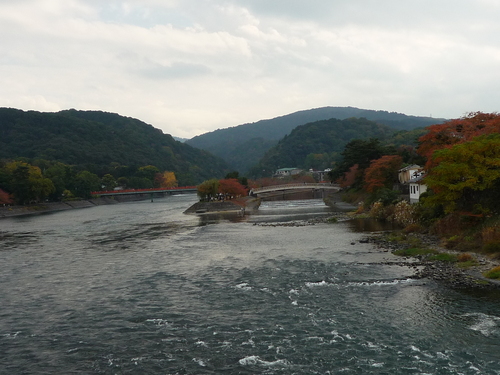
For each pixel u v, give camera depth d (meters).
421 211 60.41
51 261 48.75
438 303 27.52
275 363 20.75
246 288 33.47
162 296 32.44
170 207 154.00
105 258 49.34
